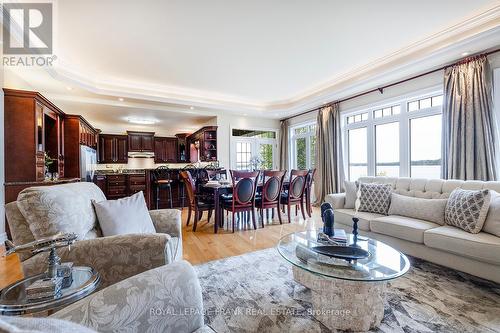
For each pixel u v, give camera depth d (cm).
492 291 192
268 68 412
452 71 337
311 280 172
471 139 313
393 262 163
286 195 451
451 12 268
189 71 419
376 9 259
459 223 220
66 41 310
